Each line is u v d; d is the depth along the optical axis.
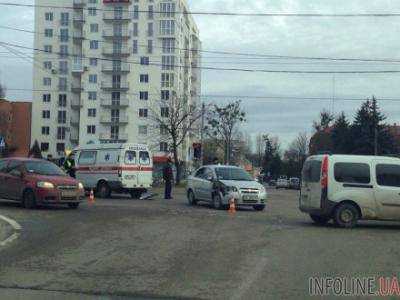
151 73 102.88
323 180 16.09
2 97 93.44
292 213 21.27
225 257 10.74
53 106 107.56
